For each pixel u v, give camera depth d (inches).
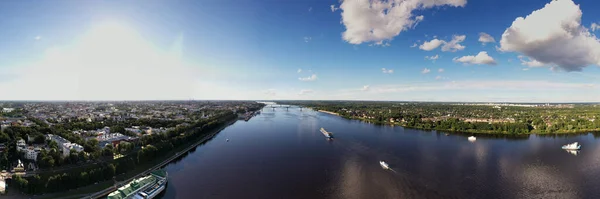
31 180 7298.2
